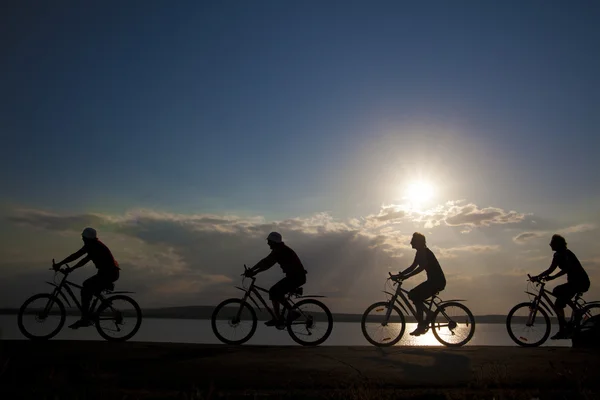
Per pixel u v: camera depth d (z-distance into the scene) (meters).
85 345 8.75
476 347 9.48
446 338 10.30
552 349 9.18
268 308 10.53
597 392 6.43
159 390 6.47
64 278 10.45
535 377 7.00
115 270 10.55
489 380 6.80
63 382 6.50
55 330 10.28
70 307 10.34
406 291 10.52
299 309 10.52
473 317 10.35
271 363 7.65
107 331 10.35
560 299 10.64
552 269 10.76
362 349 9.03
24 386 6.52
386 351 8.82
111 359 7.77
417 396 6.30
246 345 9.43
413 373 7.17
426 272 10.51
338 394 6.27
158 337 45.00
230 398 6.17
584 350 9.04
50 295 10.35
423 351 8.82
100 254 10.49
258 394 6.25
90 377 6.76
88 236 10.56
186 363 7.58
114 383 6.62
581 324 10.42
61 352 8.15
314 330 10.43
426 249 10.61
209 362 7.66
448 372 7.26
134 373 7.06
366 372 7.18
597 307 10.53
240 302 10.55
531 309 10.86
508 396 6.34
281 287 10.49
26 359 7.64
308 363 7.68
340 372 7.16
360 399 6.16
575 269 10.64
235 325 10.48
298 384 6.65
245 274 10.59
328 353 8.53
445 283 10.47
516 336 10.83
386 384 6.69
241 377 6.93
